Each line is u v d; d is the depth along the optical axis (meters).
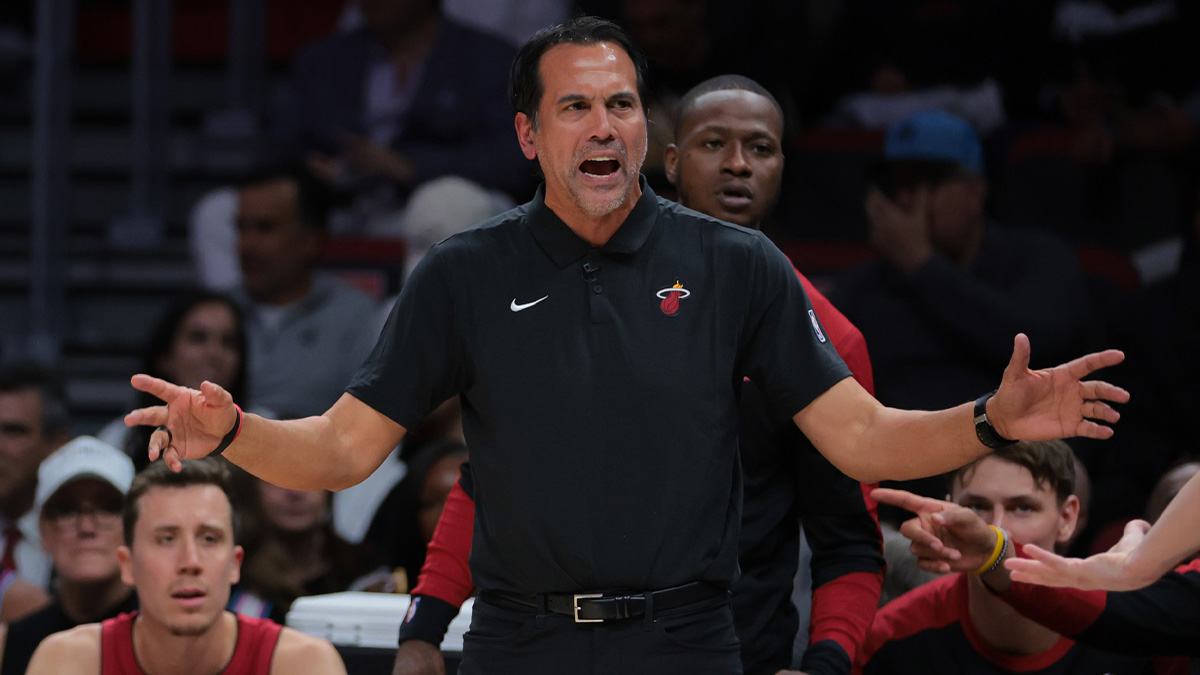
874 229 15.97
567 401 7.50
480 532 7.80
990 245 16.30
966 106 23.48
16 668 12.49
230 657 10.49
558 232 7.73
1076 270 16.27
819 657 8.83
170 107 27.44
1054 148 22.06
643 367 7.50
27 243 25.06
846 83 24.19
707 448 7.52
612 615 7.39
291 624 11.23
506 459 7.55
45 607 12.91
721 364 7.64
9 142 27.02
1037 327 15.34
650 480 7.43
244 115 26.30
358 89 22.62
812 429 7.87
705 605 7.57
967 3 23.38
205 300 17.39
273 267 19.44
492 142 21.81
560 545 7.40
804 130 22.83
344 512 16.45
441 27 22.36
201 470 10.55
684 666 7.45
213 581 10.32
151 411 6.96
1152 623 9.56
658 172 16.42
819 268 20.59
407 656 9.29
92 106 28.08
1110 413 6.87
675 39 20.12
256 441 7.22
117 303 24.03
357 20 26.11
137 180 24.55
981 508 10.40
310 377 19.25
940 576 12.20
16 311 24.33
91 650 10.49
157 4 24.69
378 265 21.23
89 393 22.41
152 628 10.38
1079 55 21.36
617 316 7.60
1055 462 10.34
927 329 15.57
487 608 7.77
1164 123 20.89
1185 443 16.81
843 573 9.25
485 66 22.08
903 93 23.92
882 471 7.59
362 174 21.94
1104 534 15.18
